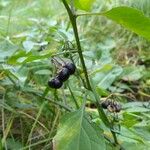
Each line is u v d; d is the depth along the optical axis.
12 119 0.26
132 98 0.37
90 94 0.21
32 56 0.21
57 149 0.19
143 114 0.27
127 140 0.23
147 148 0.22
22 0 0.59
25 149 0.25
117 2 0.49
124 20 0.19
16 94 0.28
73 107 0.28
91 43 0.45
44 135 0.26
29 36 0.33
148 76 0.40
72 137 0.19
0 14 0.52
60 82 0.23
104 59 0.31
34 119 0.26
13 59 0.22
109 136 0.24
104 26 0.50
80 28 0.49
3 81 0.27
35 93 0.27
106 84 0.31
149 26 0.19
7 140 0.25
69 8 0.20
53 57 0.23
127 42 0.47
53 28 0.29
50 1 0.59
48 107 0.27
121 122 0.23
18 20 0.47
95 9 0.52
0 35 0.34
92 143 0.19
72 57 0.24
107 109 0.24
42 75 0.30
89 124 0.20
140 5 0.40
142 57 0.45
